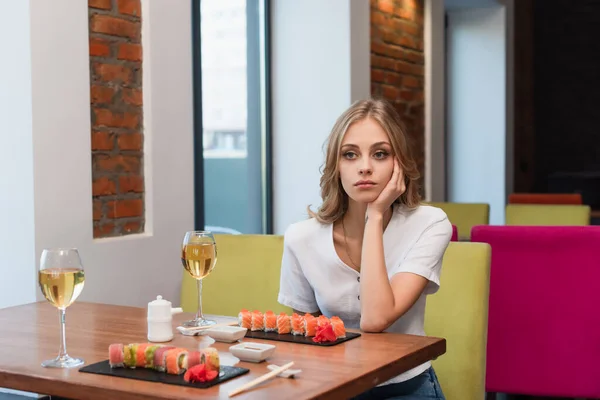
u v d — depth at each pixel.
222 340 1.63
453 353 2.09
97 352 1.56
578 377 2.55
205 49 3.95
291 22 4.46
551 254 2.54
